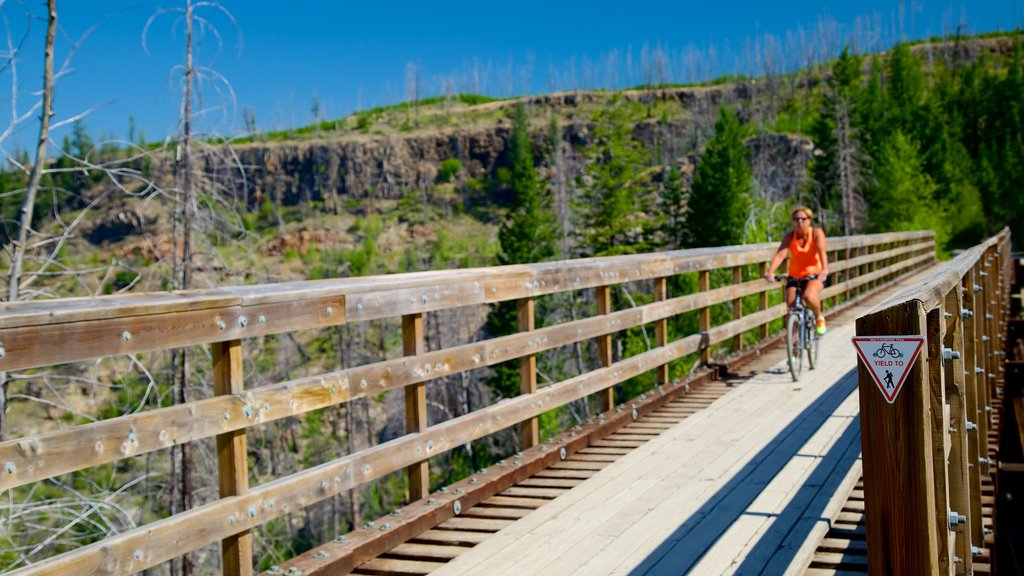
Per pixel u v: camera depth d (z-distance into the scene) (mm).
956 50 166250
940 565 3104
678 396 9203
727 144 63219
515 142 146750
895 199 62312
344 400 4566
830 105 72125
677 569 4234
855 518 4977
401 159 148625
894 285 23375
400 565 4527
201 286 9898
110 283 8906
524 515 5379
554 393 6930
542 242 62375
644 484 5902
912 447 2678
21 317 2953
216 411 3730
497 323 49531
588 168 67375
